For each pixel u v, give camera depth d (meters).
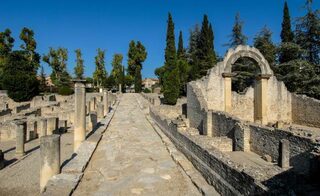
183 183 8.74
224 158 8.00
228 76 28.36
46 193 7.31
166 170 10.02
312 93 33.00
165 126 16.73
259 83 29.52
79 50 76.12
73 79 13.50
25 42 63.97
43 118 21.45
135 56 76.94
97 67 79.56
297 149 12.89
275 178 7.80
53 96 55.38
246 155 15.30
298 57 37.19
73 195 7.72
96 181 8.83
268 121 29.53
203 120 22.75
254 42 44.41
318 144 11.68
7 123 20.27
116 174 9.54
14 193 9.32
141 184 8.64
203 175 8.99
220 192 7.55
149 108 29.20
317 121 26.47
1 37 66.81
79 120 13.63
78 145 13.60
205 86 28.16
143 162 11.02
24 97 49.69
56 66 74.69
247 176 6.39
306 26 35.97
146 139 15.69
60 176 8.56
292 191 6.23
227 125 18.47
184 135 11.84
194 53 51.81
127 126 20.59
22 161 13.84
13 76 49.59
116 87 84.69
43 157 8.38
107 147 13.59
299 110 28.97
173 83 36.88
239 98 30.33
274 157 14.17
